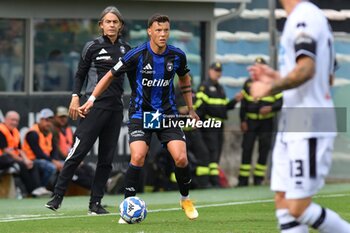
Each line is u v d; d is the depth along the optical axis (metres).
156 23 30.62
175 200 44.38
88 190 49.09
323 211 20.83
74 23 55.44
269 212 35.59
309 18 20.38
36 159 48.66
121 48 34.97
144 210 31.41
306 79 19.88
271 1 56.84
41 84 54.69
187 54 59.12
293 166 20.78
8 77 53.78
